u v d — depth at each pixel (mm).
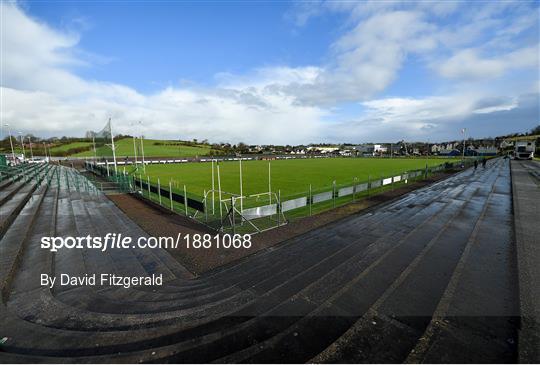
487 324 3852
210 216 10812
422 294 4695
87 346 3447
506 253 6547
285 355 3281
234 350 3375
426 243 7328
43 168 34688
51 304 4430
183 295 4781
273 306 4379
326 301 4508
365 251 6793
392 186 18984
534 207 11820
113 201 14109
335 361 3184
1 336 3619
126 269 5875
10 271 5117
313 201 10859
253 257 6504
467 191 16562
